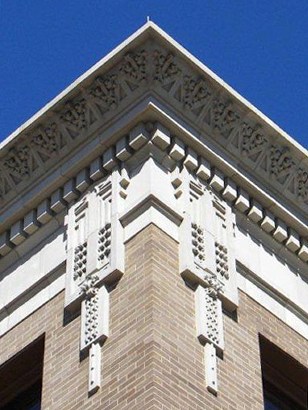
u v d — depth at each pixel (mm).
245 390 28531
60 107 31938
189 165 30906
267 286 31344
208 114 31547
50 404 28531
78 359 28672
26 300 31391
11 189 32719
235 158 31969
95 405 27453
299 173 32875
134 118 30734
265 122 32156
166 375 26938
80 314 29453
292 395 31562
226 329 29266
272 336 30609
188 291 28938
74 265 30250
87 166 31531
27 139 32406
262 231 32125
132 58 30984
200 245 29859
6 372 31047
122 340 27953
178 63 31016
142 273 28672
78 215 31141
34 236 32156
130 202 30156
